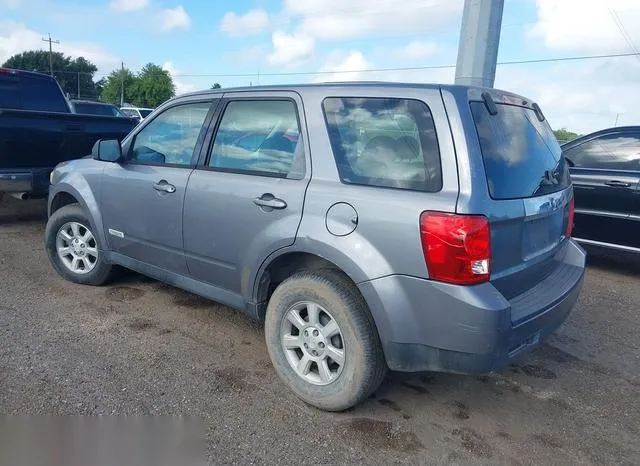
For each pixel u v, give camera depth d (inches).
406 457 111.7
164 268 164.6
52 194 199.8
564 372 153.9
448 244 103.2
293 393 131.8
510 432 122.8
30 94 333.1
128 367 140.6
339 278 120.6
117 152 171.6
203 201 145.6
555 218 136.4
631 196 240.5
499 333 104.1
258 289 136.7
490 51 305.6
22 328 159.8
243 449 111.3
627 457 116.1
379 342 116.7
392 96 117.5
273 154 135.0
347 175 120.5
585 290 229.9
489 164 110.5
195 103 157.2
